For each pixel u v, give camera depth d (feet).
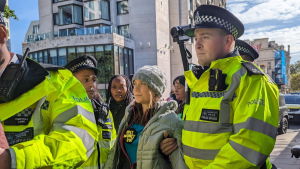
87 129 3.93
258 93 3.78
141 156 5.49
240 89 3.89
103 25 65.98
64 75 4.32
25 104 3.55
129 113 6.42
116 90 10.16
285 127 27.07
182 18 76.23
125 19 68.49
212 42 4.55
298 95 35.53
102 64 57.67
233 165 3.55
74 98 4.13
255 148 3.51
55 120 3.78
